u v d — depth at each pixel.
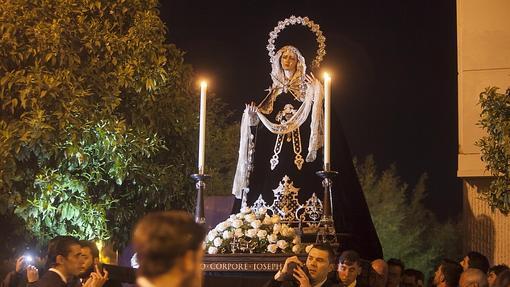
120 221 11.80
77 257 7.83
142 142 11.22
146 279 3.77
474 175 12.85
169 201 12.02
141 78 11.33
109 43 11.33
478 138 12.88
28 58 10.96
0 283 11.21
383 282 9.96
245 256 9.16
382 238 27.14
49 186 10.55
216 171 20.20
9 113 10.77
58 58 10.90
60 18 11.16
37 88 10.47
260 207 10.38
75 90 10.72
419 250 27.17
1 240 11.30
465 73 13.02
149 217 3.84
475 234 13.12
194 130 12.55
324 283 8.55
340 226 10.80
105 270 8.01
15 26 10.83
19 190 10.86
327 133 9.65
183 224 3.81
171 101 11.97
